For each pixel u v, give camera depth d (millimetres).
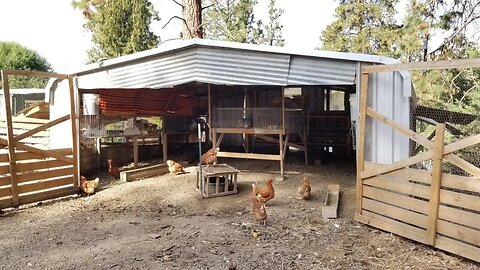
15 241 4977
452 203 4402
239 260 4324
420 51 11945
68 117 7625
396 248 4738
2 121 10758
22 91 15570
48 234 5266
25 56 28453
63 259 4352
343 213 6180
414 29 11664
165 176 9211
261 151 12562
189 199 7121
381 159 6234
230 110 9047
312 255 4500
